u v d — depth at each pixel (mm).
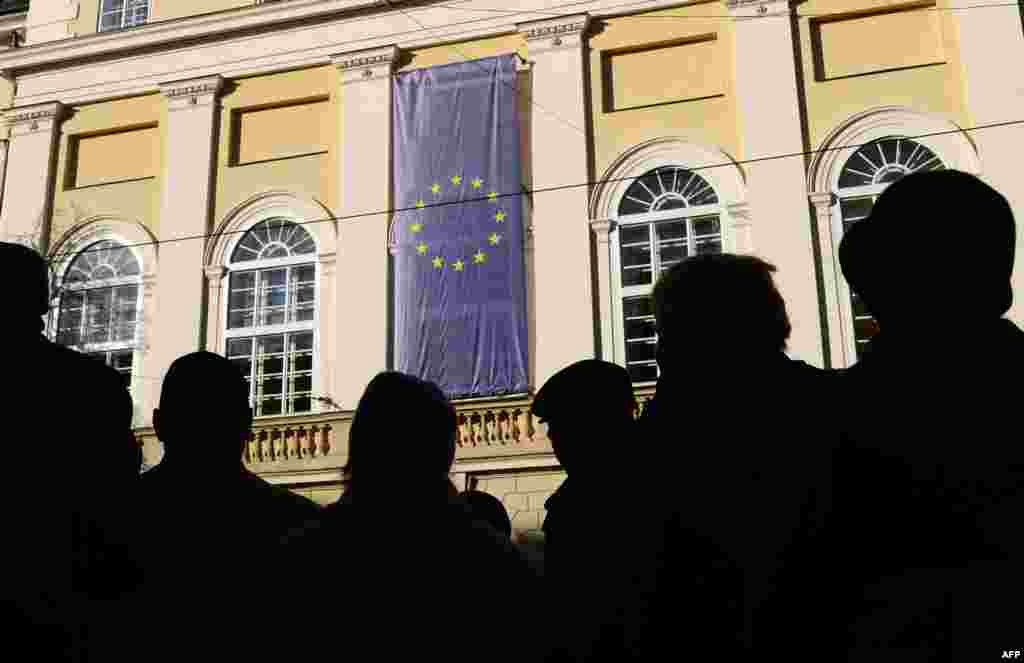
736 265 2428
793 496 1947
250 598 2643
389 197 18125
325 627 2475
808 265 15977
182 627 2854
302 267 18453
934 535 1702
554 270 17016
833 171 16438
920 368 1840
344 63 19047
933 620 1630
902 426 1786
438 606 2490
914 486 1735
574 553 2541
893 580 1722
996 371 1778
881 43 16906
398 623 2465
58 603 2523
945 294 1885
